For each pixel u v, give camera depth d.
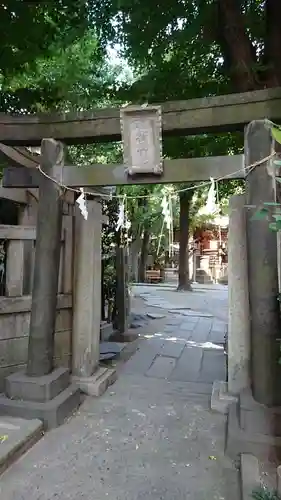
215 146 5.05
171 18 3.83
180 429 2.82
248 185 2.68
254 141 2.66
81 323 3.65
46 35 3.76
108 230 5.68
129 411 3.15
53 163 3.12
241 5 3.97
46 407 2.76
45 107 4.73
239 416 2.53
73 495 1.98
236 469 2.25
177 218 15.41
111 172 3.04
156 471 2.23
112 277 6.09
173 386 3.82
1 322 3.35
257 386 2.51
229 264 3.29
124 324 5.75
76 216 3.76
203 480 2.14
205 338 6.09
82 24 3.83
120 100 4.73
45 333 3.03
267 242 2.55
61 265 3.88
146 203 11.91
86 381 3.54
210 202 2.85
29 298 3.56
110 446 2.53
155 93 4.38
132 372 4.29
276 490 1.77
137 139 2.85
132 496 1.98
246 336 3.22
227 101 2.78
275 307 2.52
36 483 2.09
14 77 4.57
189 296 11.73
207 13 3.77
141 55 4.30
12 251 3.45
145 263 16.33
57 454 2.41
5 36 3.55
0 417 2.74
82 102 4.95
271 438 2.33
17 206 4.03
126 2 3.62
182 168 2.93
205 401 3.41
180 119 2.89
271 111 2.67
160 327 7.00
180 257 13.25
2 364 3.35
